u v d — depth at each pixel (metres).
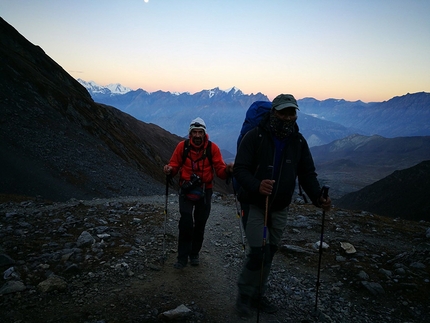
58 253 5.60
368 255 6.87
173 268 5.61
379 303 5.09
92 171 50.91
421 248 7.59
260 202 4.21
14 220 7.75
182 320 4.04
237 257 6.63
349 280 5.80
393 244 7.91
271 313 4.47
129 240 6.76
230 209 11.90
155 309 4.24
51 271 5.00
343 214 10.76
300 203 12.64
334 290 5.43
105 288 4.68
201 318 4.14
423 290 5.34
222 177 5.44
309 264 6.50
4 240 6.14
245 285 4.33
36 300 4.21
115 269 5.27
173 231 7.79
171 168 5.49
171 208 10.73
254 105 4.82
